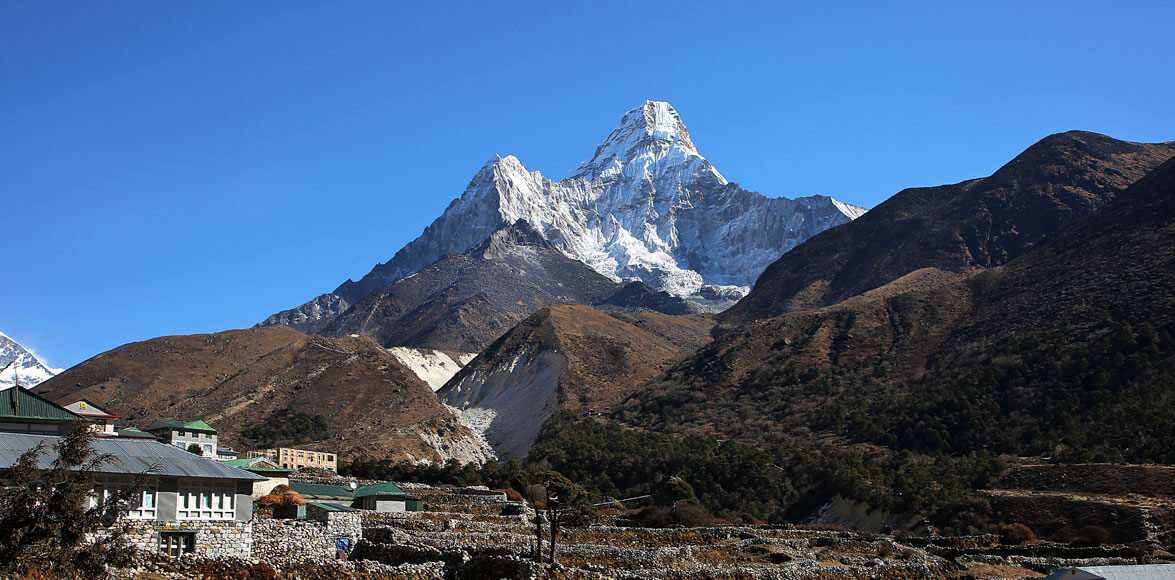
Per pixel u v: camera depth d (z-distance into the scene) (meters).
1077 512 105.06
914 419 157.75
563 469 149.38
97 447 52.31
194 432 116.75
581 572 51.91
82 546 39.56
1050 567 75.06
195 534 50.25
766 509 130.88
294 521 56.81
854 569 65.19
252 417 197.00
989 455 133.12
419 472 134.12
